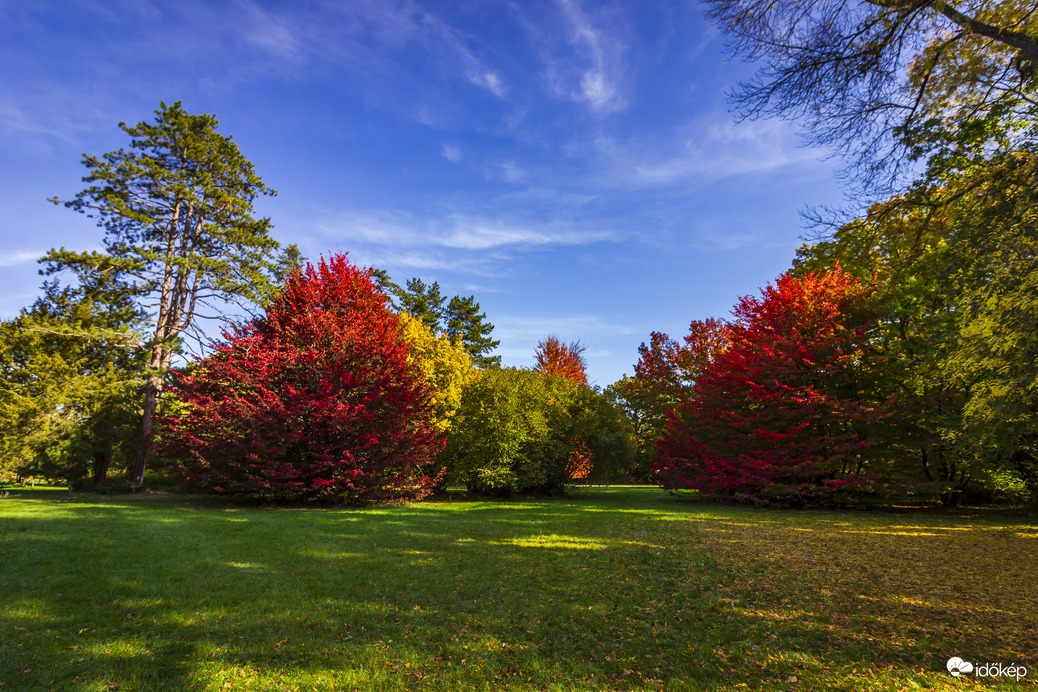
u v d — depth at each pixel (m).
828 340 18.11
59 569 6.84
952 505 18.41
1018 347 8.52
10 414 20.12
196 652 4.51
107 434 23.48
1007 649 4.56
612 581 7.05
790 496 17.81
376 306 19.83
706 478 19.50
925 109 8.61
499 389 23.16
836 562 8.16
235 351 17.39
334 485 16.84
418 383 19.12
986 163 8.14
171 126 24.31
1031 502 16.50
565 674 4.30
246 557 8.02
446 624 5.38
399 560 8.16
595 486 34.50
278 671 4.22
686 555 8.69
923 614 5.57
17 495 19.86
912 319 18.00
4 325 23.02
